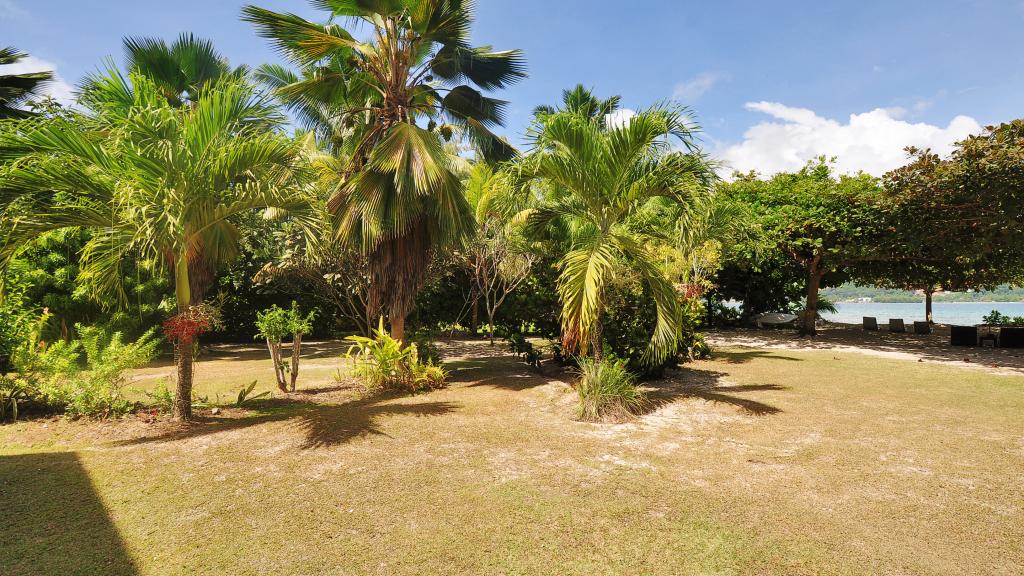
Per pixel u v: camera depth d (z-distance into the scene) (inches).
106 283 210.2
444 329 711.1
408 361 292.5
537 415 220.5
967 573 93.0
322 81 337.7
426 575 92.4
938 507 121.8
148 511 118.8
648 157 228.8
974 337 510.6
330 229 297.4
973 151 362.9
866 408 230.8
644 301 301.4
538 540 105.8
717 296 845.8
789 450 167.8
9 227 178.9
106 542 103.5
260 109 220.2
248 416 226.5
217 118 202.4
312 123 449.7
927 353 458.3
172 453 162.7
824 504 123.9
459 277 661.9
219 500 125.4
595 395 216.7
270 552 100.2
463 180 482.0
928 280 657.0
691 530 110.2
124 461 154.4
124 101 203.9
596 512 119.5
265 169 215.8
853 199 535.2
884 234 525.7
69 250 402.3
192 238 207.8
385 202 293.4
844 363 389.4
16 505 121.5
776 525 112.5
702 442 178.4
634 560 98.0
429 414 220.2
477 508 121.6
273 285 597.3
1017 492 130.7
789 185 663.1
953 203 412.8
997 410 226.4
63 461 154.3
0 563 94.4
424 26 306.3
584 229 312.0
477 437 183.3
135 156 184.1
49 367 226.2
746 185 681.6
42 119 177.9
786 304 883.4
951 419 209.5
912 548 102.1
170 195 180.2
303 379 340.5
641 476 143.7
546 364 388.8
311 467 149.8
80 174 184.5
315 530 109.8
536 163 229.3
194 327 205.0
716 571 94.0
